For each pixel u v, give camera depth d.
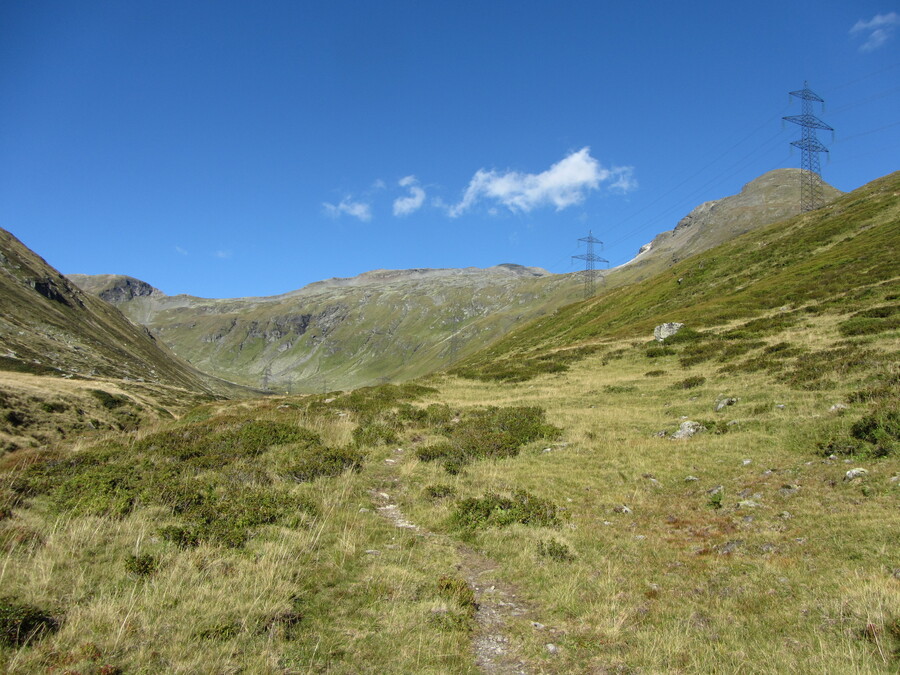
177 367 189.75
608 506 13.49
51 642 6.44
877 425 14.00
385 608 8.11
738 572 9.01
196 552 9.48
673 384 29.78
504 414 25.52
